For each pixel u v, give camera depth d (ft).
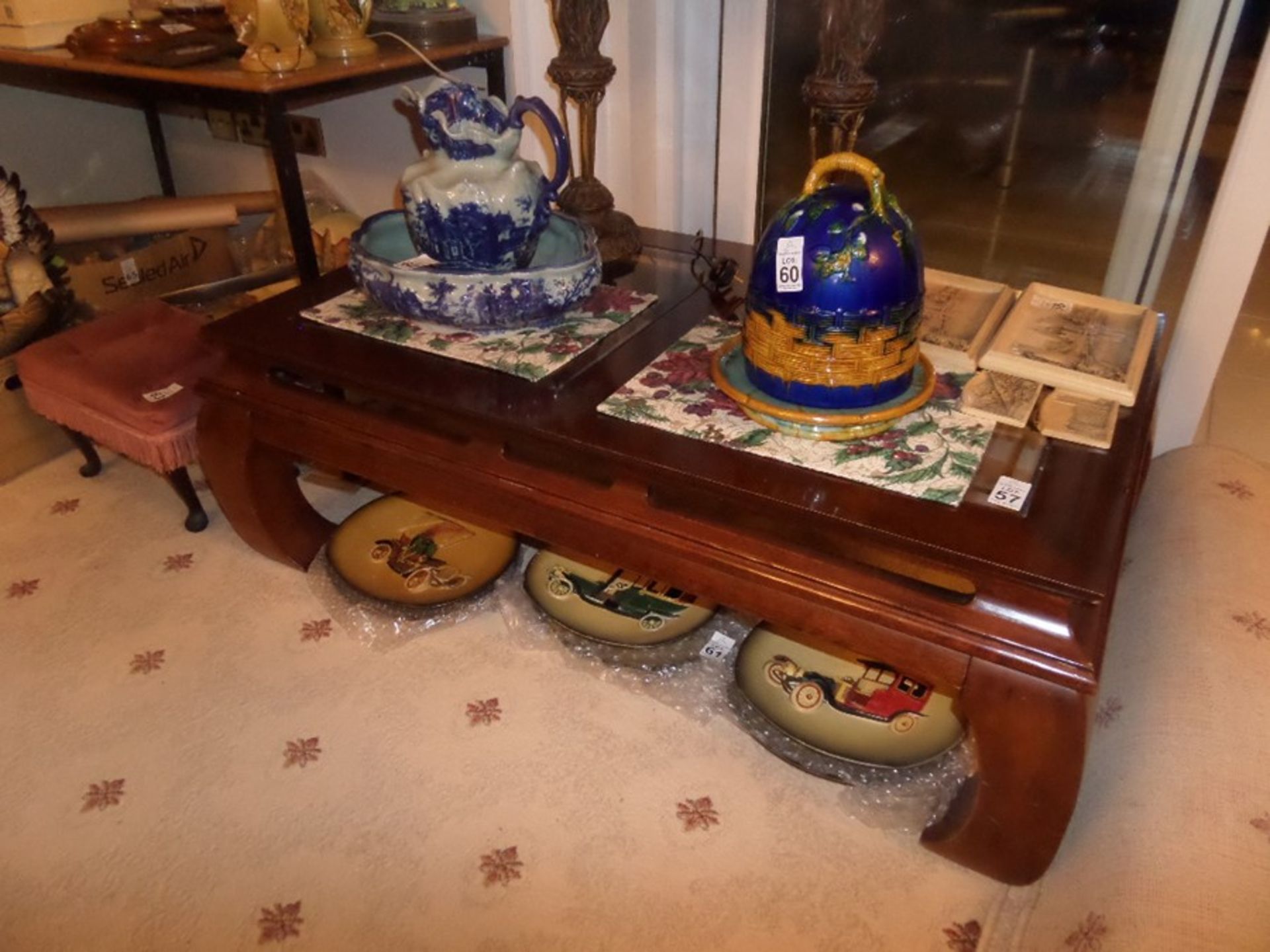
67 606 4.80
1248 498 4.49
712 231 5.87
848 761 3.75
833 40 3.83
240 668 4.44
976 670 2.90
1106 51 4.58
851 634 3.09
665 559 3.34
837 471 3.03
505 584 4.76
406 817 3.76
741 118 5.38
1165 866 3.02
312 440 4.09
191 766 3.98
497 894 3.49
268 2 4.61
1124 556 4.24
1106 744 3.59
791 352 3.09
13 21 5.30
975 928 3.34
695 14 5.19
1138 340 3.61
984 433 3.20
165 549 5.21
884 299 2.98
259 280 6.46
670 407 3.37
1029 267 5.30
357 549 4.89
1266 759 3.31
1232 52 4.30
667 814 3.76
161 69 4.85
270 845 3.67
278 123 4.70
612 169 5.56
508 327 3.80
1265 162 4.22
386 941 3.35
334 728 4.14
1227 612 3.87
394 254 4.21
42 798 3.86
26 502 5.60
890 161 5.38
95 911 3.47
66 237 6.15
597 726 4.13
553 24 4.67
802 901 3.44
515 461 3.61
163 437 4.83
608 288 4.24
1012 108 4.93
